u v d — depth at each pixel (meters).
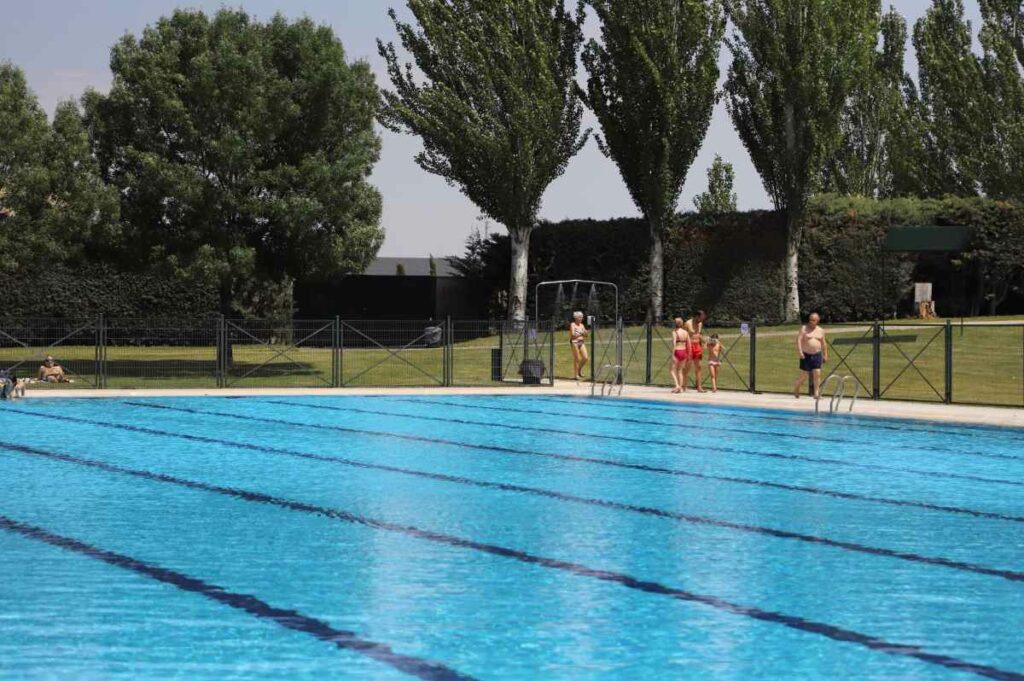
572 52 51.97
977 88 60.25
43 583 9.97
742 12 49.78
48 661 7.88
